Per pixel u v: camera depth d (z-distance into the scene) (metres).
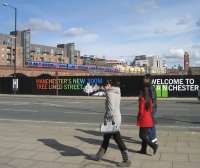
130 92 41.34
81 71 83.50
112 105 8.29
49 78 46.66
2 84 49.88
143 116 9.44
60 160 8.91
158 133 12.84
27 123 15.79
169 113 21.34
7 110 23.20
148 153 9.65
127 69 125.06
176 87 39.72
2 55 110.25
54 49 133.62
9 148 10.20
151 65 173.00
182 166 8.34
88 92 44.16
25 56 105.12
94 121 17.31
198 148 10.23
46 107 25.66
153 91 9.87
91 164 8.57
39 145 10.61
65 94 45.50
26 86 48.25
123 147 8.41
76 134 12.58
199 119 18.27
